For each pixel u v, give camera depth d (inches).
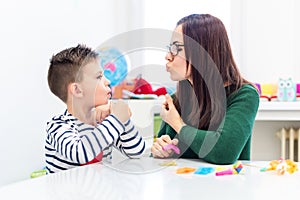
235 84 40.0
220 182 23.8
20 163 66.4
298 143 80.7
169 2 101.6
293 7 90.2
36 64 69.9
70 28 80.0
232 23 94.9
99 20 91.6
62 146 35.2
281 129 81.7
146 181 23.9
